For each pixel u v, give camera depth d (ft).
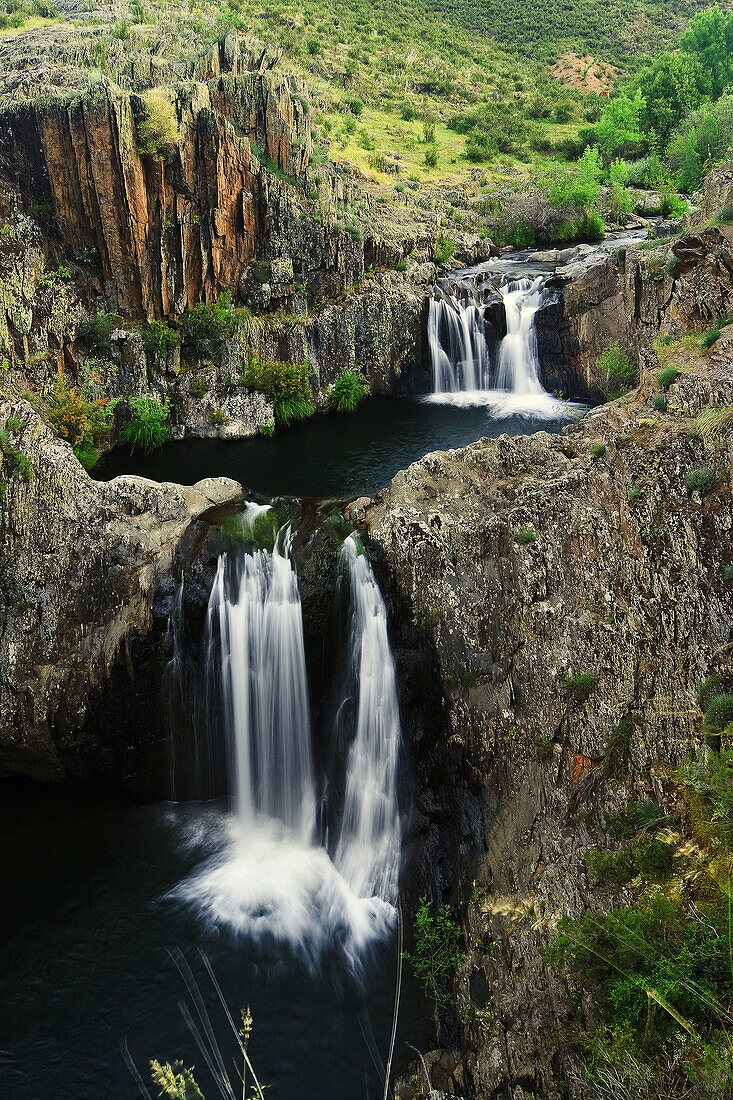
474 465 73.41
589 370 127.44
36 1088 51.39
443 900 59.62
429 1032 52.85
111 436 116.26
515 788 57.88
